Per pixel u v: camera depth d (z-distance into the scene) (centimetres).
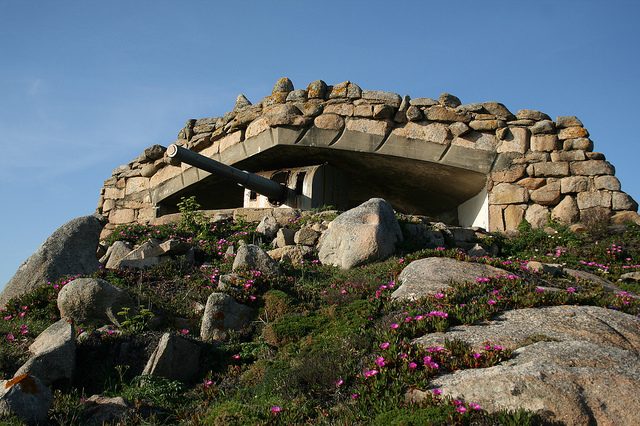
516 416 345
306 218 1059
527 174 1328
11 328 604
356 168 1511
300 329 557
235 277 673
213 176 1572
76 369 502
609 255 1005
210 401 455
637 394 363
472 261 723
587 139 1323
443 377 407
